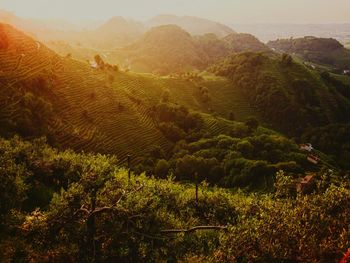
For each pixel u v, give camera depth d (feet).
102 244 63.57
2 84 317.83
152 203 65.82
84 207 64.64
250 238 49.98
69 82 397.80
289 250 46.98
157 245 68.33
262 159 311.88
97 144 329.52
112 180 71.92
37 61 391.86
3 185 84.07
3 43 385.29
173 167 302.25
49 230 64.13
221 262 51.26
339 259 44.11
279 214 50.88
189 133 408.05
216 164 291.99
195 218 94.17
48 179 131.54
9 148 128.16
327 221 48.52
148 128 393.91
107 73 474.90
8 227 70.85
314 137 455.63
